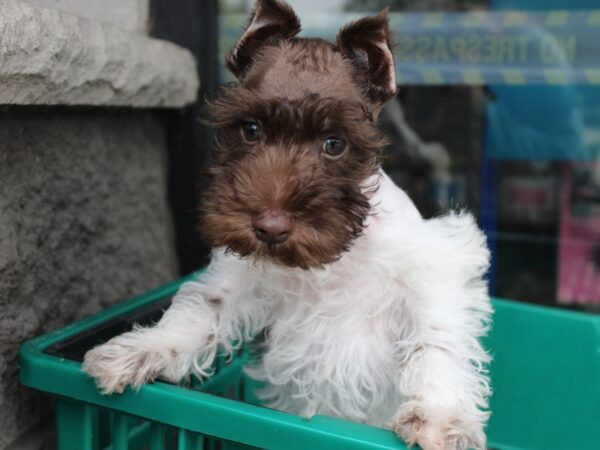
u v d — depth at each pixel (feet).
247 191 1.02
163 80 1.73
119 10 1.73
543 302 2.56
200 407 1.05
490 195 2.52
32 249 1.38
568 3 2.28
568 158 2.44
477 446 1.08
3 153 1.30
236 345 1.44
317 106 1.05
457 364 1.16
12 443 1.31
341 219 1.05
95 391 1.12
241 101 1.10
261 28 1.21
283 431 1.00
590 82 2.34
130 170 1.78
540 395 1.72
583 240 2.51
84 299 1.57
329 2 2.24
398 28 2.33
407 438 1.00
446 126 2.45
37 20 1.24
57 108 1.46
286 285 1.29
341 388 1.32
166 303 1.48
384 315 1.29
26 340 1.35
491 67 2.37
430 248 1.23
